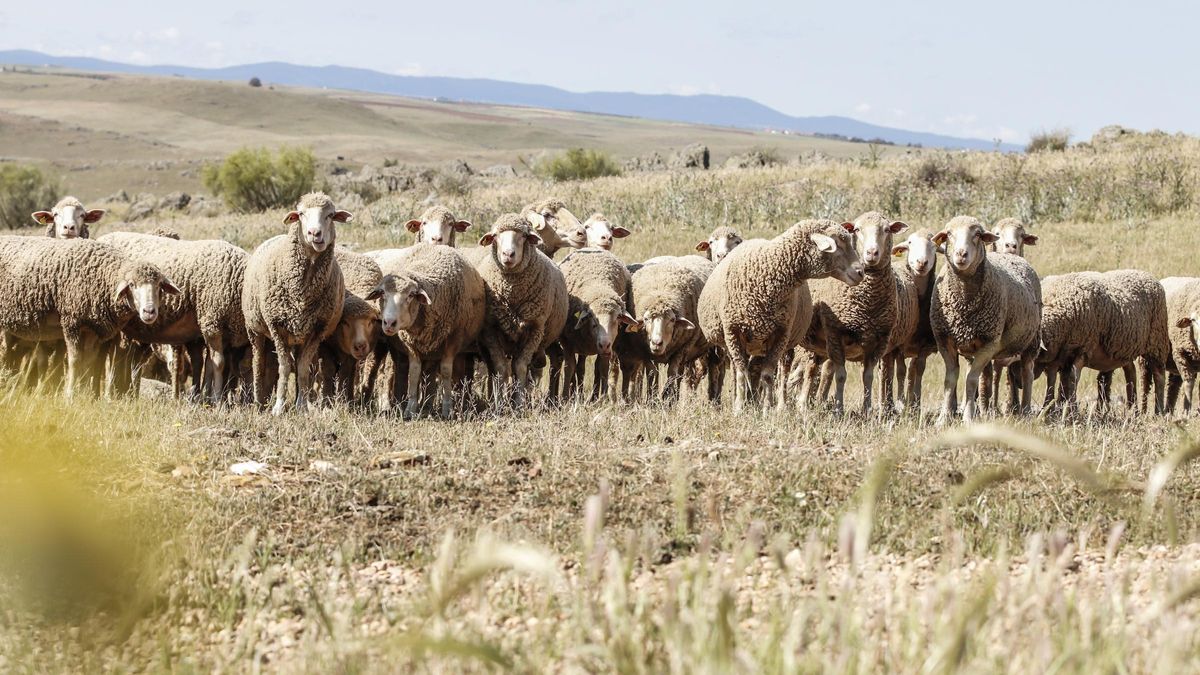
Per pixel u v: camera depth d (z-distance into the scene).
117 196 90.69
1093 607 6.70
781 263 19.58
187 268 20.61
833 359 21.00
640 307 22.88
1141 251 43.06
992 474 5.21
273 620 8.67
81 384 19.80
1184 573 7.09
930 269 22.12
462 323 20.81
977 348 20.09
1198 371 24.72
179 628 8.43
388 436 15.76
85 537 4.97
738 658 5.68
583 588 7.45
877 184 55.97
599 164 87.44
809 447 14.18
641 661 6.17
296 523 11.20
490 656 4.89
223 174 77.19
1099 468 12.43
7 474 5.26
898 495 11.52
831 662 6.29
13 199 83.88
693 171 70.69
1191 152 64.62
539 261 21.48
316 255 19.41
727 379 30.62
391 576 9.75
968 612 5.68
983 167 60.72
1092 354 23.33
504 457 13.64
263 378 20.64
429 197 62.69
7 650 7.75
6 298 19.55
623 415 17.20
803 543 10.23
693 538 10.27
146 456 13.59
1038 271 40.66
